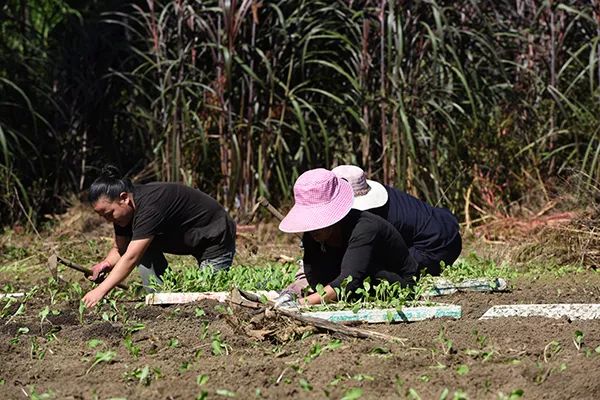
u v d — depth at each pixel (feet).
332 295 28.30
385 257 28.96
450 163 50.93
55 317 29.89
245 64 49.39
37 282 39.63
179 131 49.80
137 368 23.86
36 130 50.62
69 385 22.94
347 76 48.11
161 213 32.01
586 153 47.29
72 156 54.85
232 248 34.73
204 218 33.88
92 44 55.21
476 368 23.27
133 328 27.35
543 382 22.38
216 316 29.40
